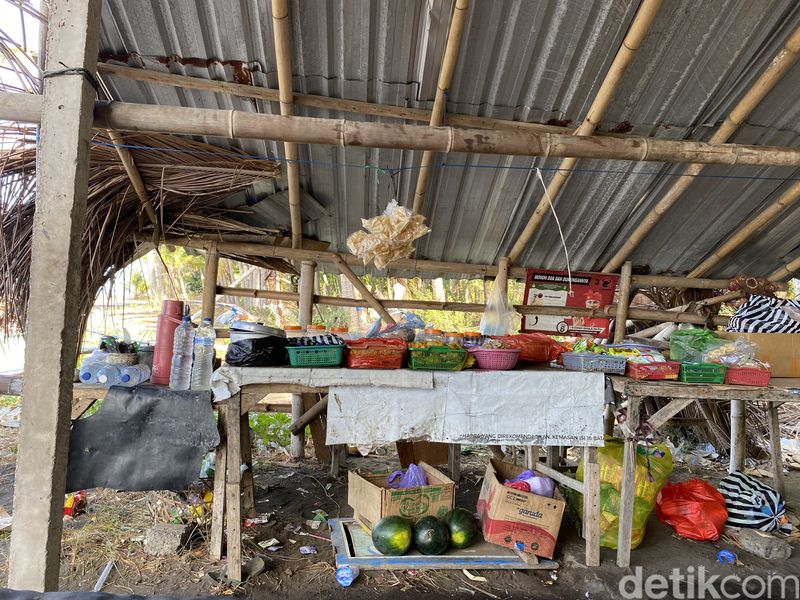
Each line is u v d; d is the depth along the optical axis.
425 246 5.42
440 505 3.32
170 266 15.49
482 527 3.50
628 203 4.82
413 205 4.76
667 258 5.65
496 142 3.08
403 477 3.41
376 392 3.05
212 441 2.79
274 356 3.05
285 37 3.15
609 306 5.69
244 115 2.85
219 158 4.23
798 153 3.34
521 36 3.41
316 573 3.01
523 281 6.07
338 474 4.82
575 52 3.50
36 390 2.41
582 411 3.23
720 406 5.97
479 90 3.73
